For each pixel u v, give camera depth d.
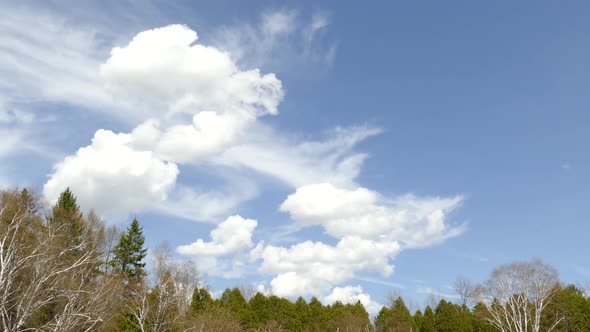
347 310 81.56
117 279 42.41
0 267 13.08
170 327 42.50
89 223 51.03
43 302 13.77
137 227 61.69
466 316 65.44
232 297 76.56
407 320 73.31
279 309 78.62
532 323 55.44
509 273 52.94
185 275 50.78
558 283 55.47
